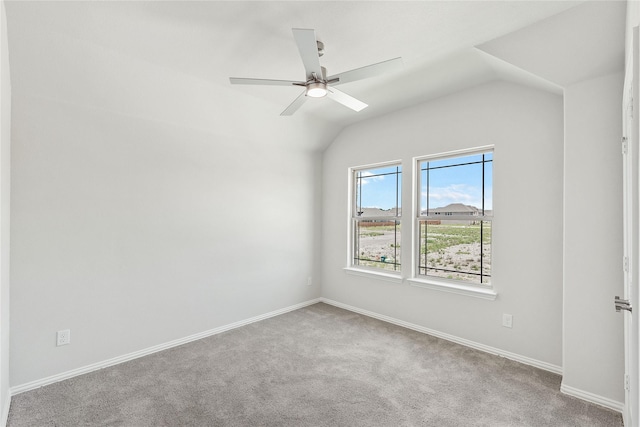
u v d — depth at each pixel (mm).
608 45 1885
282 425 1869
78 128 2455
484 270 2992
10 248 2156
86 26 1972
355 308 4035
